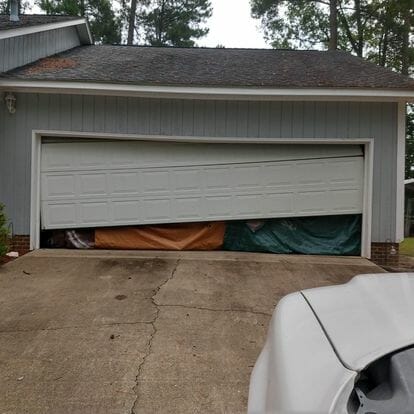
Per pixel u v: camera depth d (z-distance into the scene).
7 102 8.08
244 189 8.48
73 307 4.96
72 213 8.48
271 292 5.82
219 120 8.26
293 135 8.23
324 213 8.47
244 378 3.32
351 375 1.39
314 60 11.00
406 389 1.28
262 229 8.64
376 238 8.25
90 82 7.86
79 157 8.45
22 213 8.26
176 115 8.25
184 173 8.48
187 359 3.64
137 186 8.48
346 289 2.18
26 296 5.39
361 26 23.02
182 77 8.39
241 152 8.47
